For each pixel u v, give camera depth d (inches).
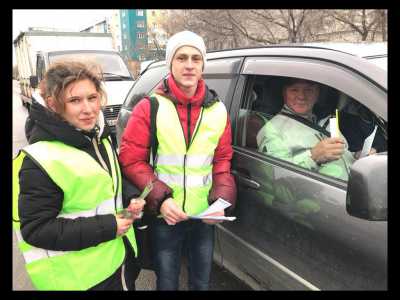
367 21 671.1
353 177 49.9
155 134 68.1
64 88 50.6
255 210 78.4
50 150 50.7
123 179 67.9
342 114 76.4
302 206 67.4
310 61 72.9
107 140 59.9
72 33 397.7
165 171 70.3
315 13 722.2
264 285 80.1
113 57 333.7
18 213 51.1
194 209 71.3
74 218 54.3
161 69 139.3
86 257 56.3
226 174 75.3
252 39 869.8
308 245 66.9
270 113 83.2
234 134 88.1
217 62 101.0
